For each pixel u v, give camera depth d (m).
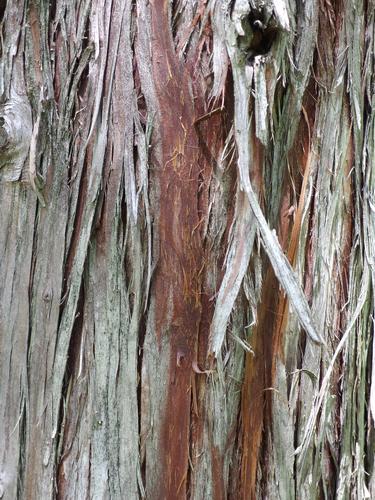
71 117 0.51
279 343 0.52
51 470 0.48
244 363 0.51
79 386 0.49
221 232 0.51
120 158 0.50
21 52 0.51
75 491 0.48
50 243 0.50
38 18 0.52
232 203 0.51
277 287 0.52
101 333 0.49
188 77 0.51
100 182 0.50
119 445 0.48
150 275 0.49
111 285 0.49
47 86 0.51
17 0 0.52
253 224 0.49
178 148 0.50
